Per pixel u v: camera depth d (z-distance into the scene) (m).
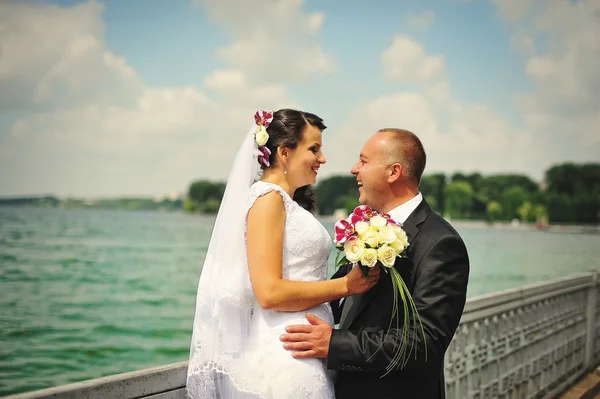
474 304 3.97
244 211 2.55
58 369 16.98
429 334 2.28
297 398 2.37
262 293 2.39
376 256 2.29
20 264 44.03
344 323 2.61
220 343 2.46
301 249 2.55
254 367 2.43
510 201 140.00
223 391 2.50
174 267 44.88
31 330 22.27
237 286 2.47
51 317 25.20
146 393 2.31
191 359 2.50
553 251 79.50
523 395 4.88
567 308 5.86
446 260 2.37
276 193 2.53
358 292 2.41
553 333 5.48
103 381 2.16
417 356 2.28
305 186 2.97
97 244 62.62
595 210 136.12
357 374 2.49
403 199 2.59
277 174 2.69
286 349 2.43
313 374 2.42
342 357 2.35
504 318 4.53
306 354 2.41
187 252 56.72
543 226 138.00
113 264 45.94
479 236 116.81
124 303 29.48
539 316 5.18
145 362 17.83
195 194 138.88
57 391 2.02
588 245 95.56
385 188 2.58
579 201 137.75
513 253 73.62
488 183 143.38
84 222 105.94
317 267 2.63
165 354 18.89
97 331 22.31
